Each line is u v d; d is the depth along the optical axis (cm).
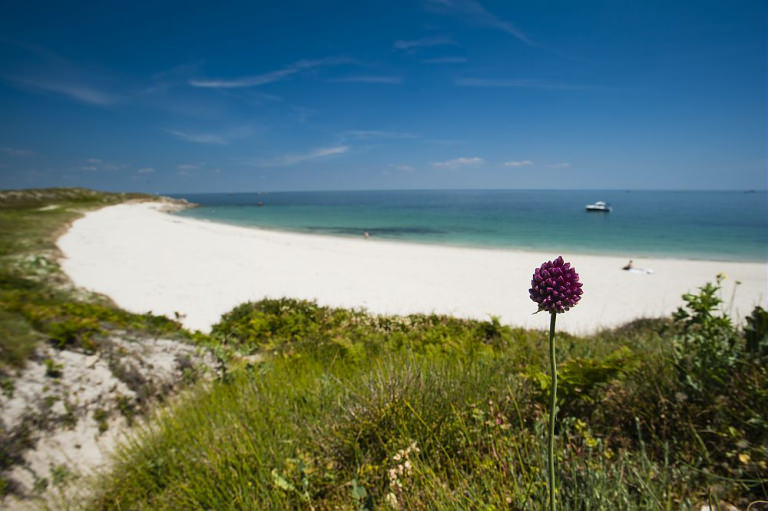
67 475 365
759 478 208
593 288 1998
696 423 259
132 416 470
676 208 11538
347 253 3094
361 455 275
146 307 1434
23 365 437
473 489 211
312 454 291
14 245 1897
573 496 203
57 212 4800
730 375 280
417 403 301
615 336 809
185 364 582
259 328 812
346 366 512
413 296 1834
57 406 421
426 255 3070
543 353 466
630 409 283
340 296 1814
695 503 202
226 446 301
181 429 356
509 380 345
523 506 194
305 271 2338
